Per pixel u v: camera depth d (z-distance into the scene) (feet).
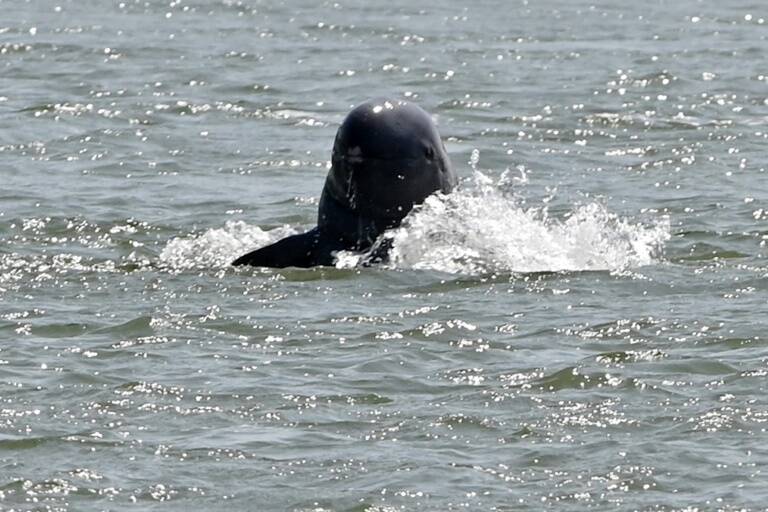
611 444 141.49
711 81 408.87
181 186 275.18
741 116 359.46
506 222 220.23
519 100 380.37
